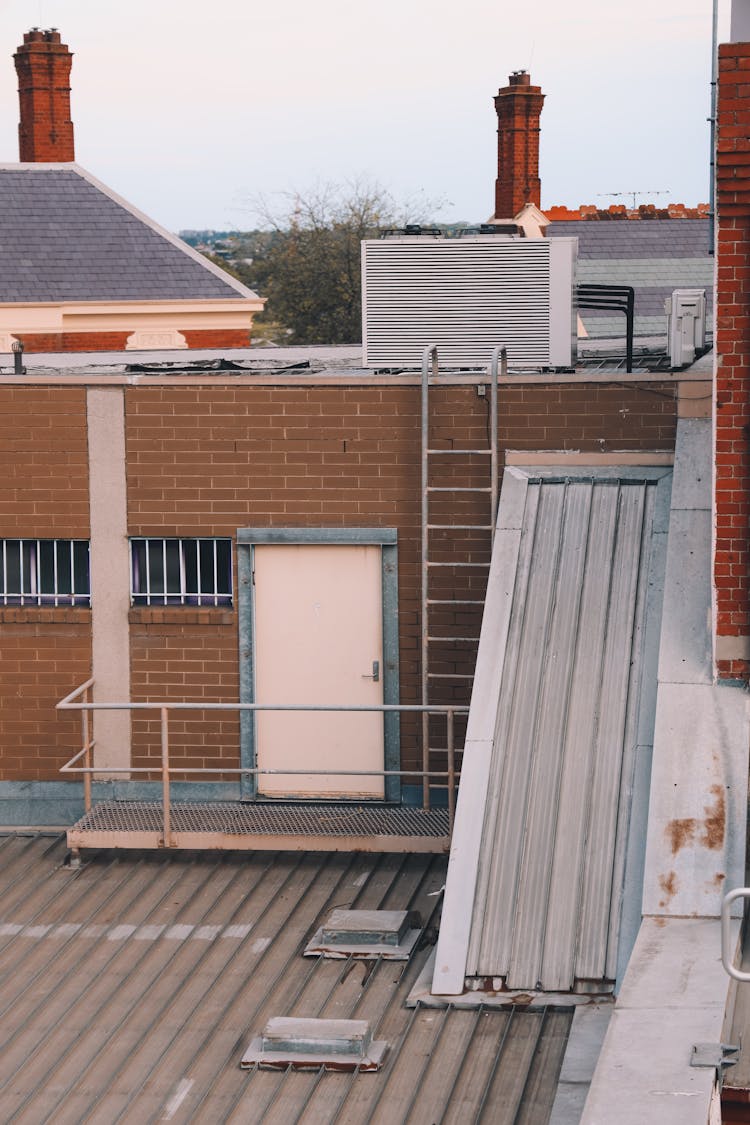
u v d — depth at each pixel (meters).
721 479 10.51
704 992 8.40
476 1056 9.33
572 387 13.81
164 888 12.75
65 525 14.63
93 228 37.50
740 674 10.55
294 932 11.72
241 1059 9.63
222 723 14.63
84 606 14.80
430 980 10.27
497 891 10.35
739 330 10.40
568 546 12.39
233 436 14.33
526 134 41.97
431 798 14.35
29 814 14.89
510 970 9.98
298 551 14.44
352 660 14.46
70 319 36.12
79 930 11.93
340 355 21.53
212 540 14.59
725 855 9.61
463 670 14.23
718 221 10.35
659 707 10.43
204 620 14.52
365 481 14.23
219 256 61.34
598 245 39.12
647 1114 7.19
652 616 11.66
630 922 9.97
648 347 19.80
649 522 12.47
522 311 14.83
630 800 10.64
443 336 14.93
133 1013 10.44
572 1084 8.80
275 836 13.21
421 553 14.17
